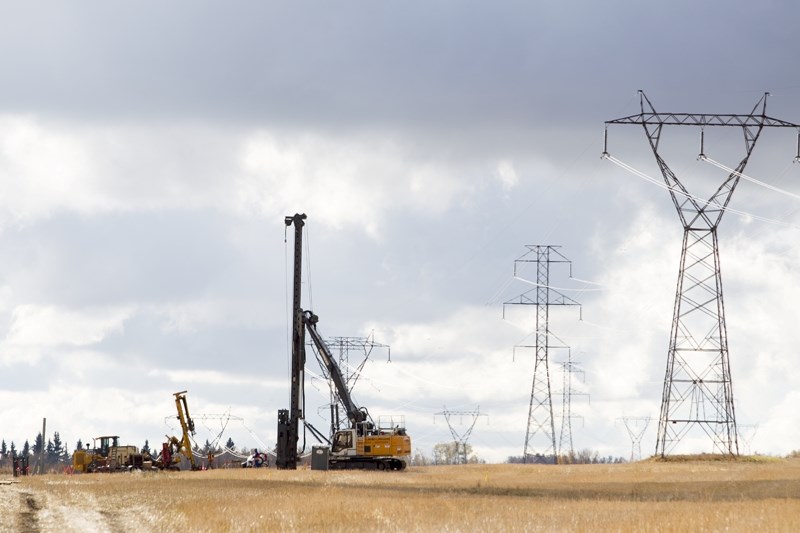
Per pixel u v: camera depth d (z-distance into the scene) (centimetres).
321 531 5631
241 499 8031
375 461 14850
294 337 15088
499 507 7125
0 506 7988
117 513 7256
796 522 5691
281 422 15000
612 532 5397
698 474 13000
